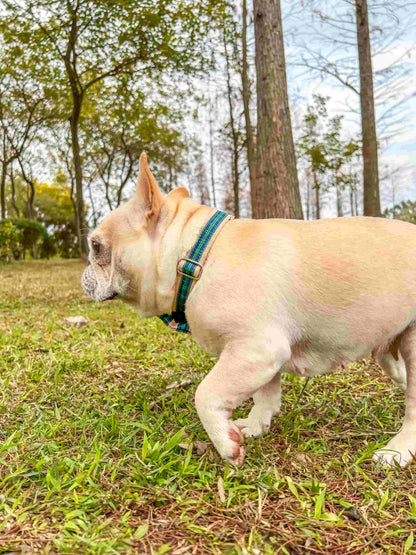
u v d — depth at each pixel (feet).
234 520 1.26
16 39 12.21
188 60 11.59
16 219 16.30
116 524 1.22
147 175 1.63
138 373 2.67
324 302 1.57
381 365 2.19
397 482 1.49
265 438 1.83
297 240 1.61
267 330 1.53
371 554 1.15
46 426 1.85
